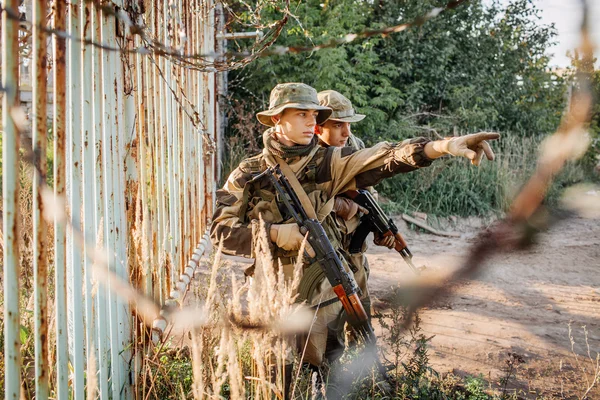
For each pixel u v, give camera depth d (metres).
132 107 2.72
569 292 4.88
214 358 2.48
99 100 2.27
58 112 1.49
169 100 3.74
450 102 10.92
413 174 8.82
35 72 1.34
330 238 2.70
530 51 11.93
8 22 1.21
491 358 3.46
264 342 1.77
